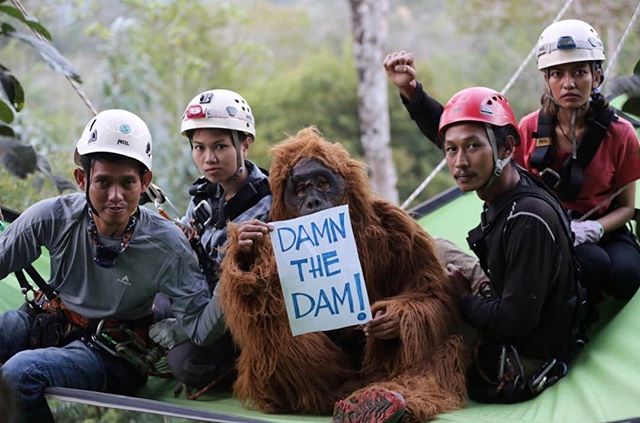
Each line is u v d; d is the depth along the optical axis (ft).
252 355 15.33
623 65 43.88
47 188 29.40
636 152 16.99
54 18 58.44
